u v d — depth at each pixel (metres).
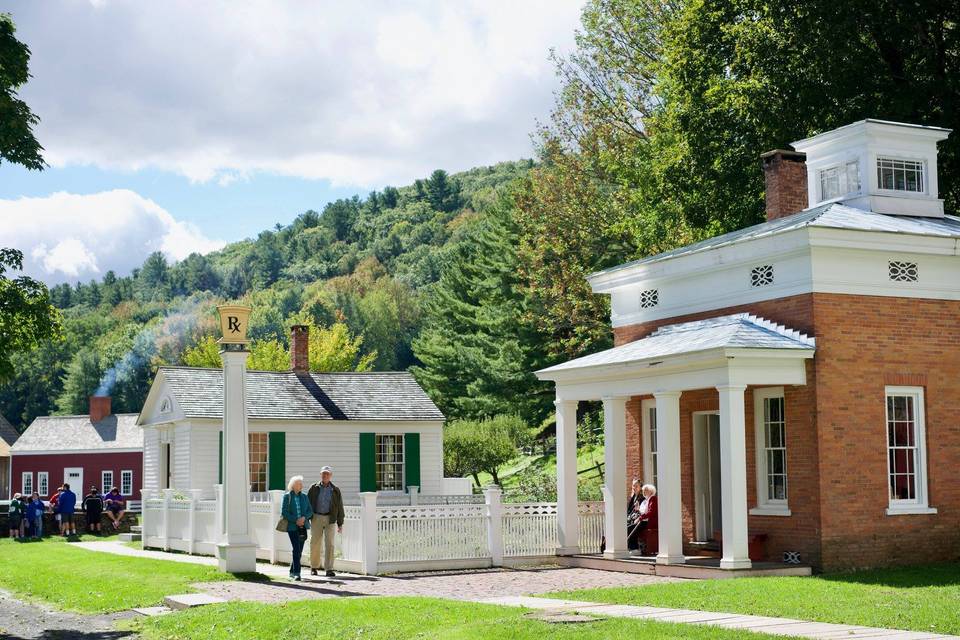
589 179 50.25
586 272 49.31
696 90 34.09
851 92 30.97
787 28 30.97
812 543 20.31
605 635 12.69
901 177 24.33
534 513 24.41
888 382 21.11
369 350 122.75
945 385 21.72
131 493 67.06
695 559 21.70
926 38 31.48
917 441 21.45
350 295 132.00
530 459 61.47
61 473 67.88
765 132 31.84
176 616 16.91
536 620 14.05
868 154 23.83
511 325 61.91
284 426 38.38
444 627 14.25
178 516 30.98
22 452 68.19
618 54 46.81
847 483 20.47
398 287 133.75
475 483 57.75
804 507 20.56
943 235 21.48
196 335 116.50
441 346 70.50
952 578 18.66
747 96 31.77
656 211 42.56
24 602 21.22
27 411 123.38
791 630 12.93
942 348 21.78
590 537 24.86
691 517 24.12
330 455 39.19
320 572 23.00
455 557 23.33
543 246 50.16
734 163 32.97
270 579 21.80
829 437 20.38
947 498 21.48
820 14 29.95
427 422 40.91
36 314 23.33
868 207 23.56
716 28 33.34
